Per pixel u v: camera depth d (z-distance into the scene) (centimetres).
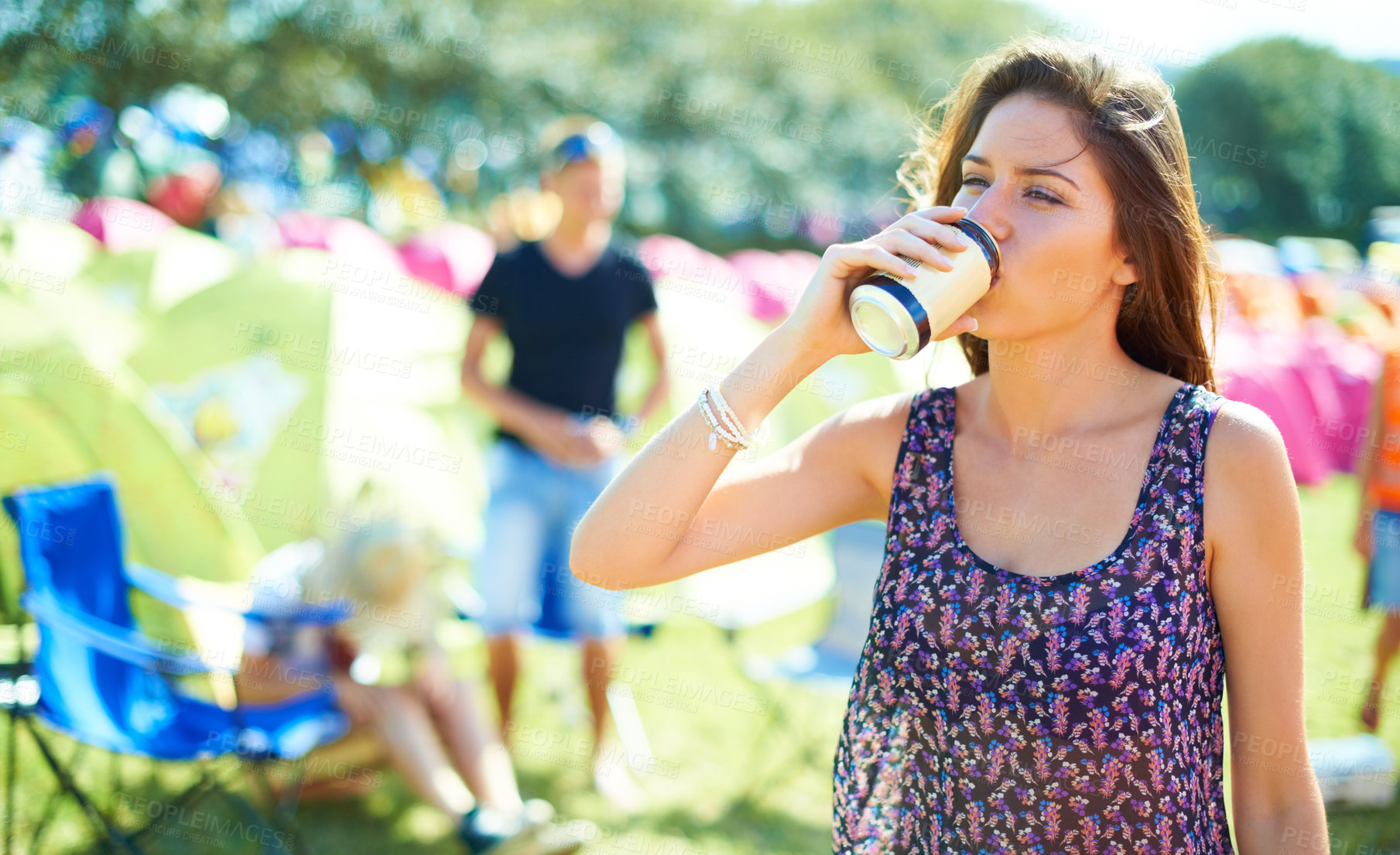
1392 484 363
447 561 412
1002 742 108
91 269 528
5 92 1102
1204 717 107
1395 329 834
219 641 319
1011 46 117
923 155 135
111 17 1182
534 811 292
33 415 322
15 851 277
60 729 268
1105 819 106
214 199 1078
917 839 116
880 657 116
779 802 337
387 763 309
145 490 338
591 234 331
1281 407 708
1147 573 104
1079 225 106
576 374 329
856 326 106
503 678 335
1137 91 108
